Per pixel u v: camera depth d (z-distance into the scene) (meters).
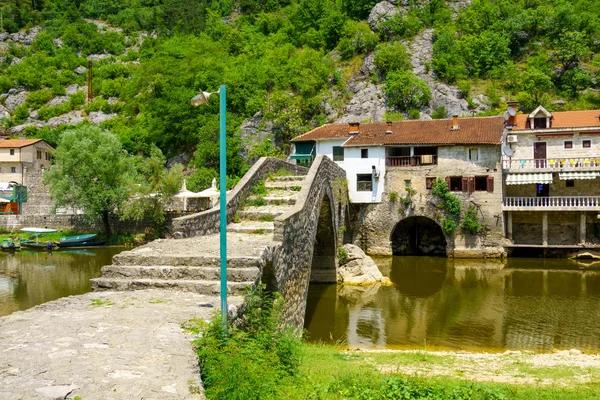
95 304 10.07
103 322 8.70
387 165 42.03
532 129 40.44
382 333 20.98
